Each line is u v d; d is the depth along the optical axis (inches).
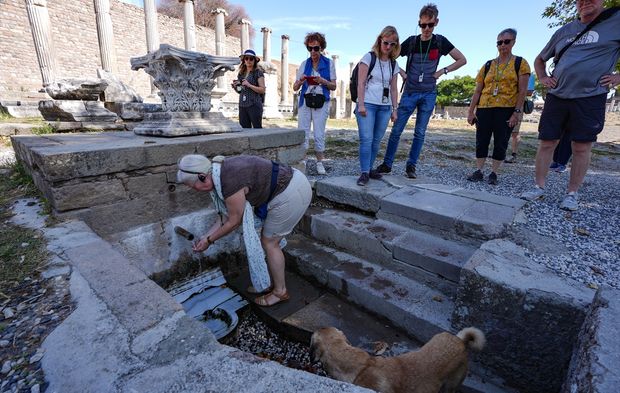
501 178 179.9
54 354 49.7
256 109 208.4
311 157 234.5
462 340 75.2
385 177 167.0
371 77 144.4
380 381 68.9
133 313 57.0
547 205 127.4
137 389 43.0
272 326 111.6
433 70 151.3
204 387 43.3
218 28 660.7
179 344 50.3
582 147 115.6
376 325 105.7
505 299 75.5
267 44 735.1
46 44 448.8
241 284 133.0
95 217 107.3
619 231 104.0
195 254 134.6
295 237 148.3
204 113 156.7
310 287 126.2
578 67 109.3
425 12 142.7
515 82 147.0
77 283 66.7
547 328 71.8
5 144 215.5
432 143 313.1
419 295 105.7
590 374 45.2
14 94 524.1
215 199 101.7
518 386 79.4
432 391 70.6
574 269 81.7
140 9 732.0
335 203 154.9
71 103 239.5
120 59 709.9
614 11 104.5
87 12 644.1
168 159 120.3
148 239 120.8
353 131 384.5
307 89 174.2
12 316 58.1
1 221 100.7
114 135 157.8
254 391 42.6
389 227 130.5
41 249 81.4
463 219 113.1
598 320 54.3
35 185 128.3
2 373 46.9
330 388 42.9
